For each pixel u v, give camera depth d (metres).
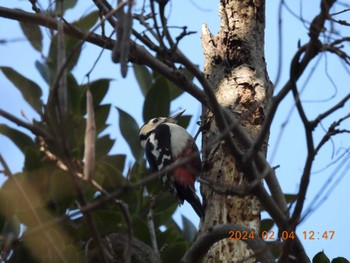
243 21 11.19
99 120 11.12
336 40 7.12
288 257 8.14
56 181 9.43
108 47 8.82
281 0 6.65
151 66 8.93
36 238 8.93
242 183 10.06
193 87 8.82
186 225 11.76
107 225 9.78
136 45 8.77
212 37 11.29
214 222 9.92
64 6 10.90
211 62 11.10
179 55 8.05
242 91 10.68
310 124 7.26
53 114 8.61
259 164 8.25
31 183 9.52
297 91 7.31
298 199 7.56
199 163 10.78
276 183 8.39
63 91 6.39
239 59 10.98
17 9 9.06
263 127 7.75
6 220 9.22
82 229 9.70
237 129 8.67
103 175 10.00
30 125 6.72
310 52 7.18
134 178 10.71
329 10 7.14
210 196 10.15
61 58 6.58
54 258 8.95
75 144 10.54
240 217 9.88
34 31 10.12
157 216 11.25
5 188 9.27
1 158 6.95
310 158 7.36
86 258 8.47
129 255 7.21
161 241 10.54
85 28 10.96
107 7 8.55
